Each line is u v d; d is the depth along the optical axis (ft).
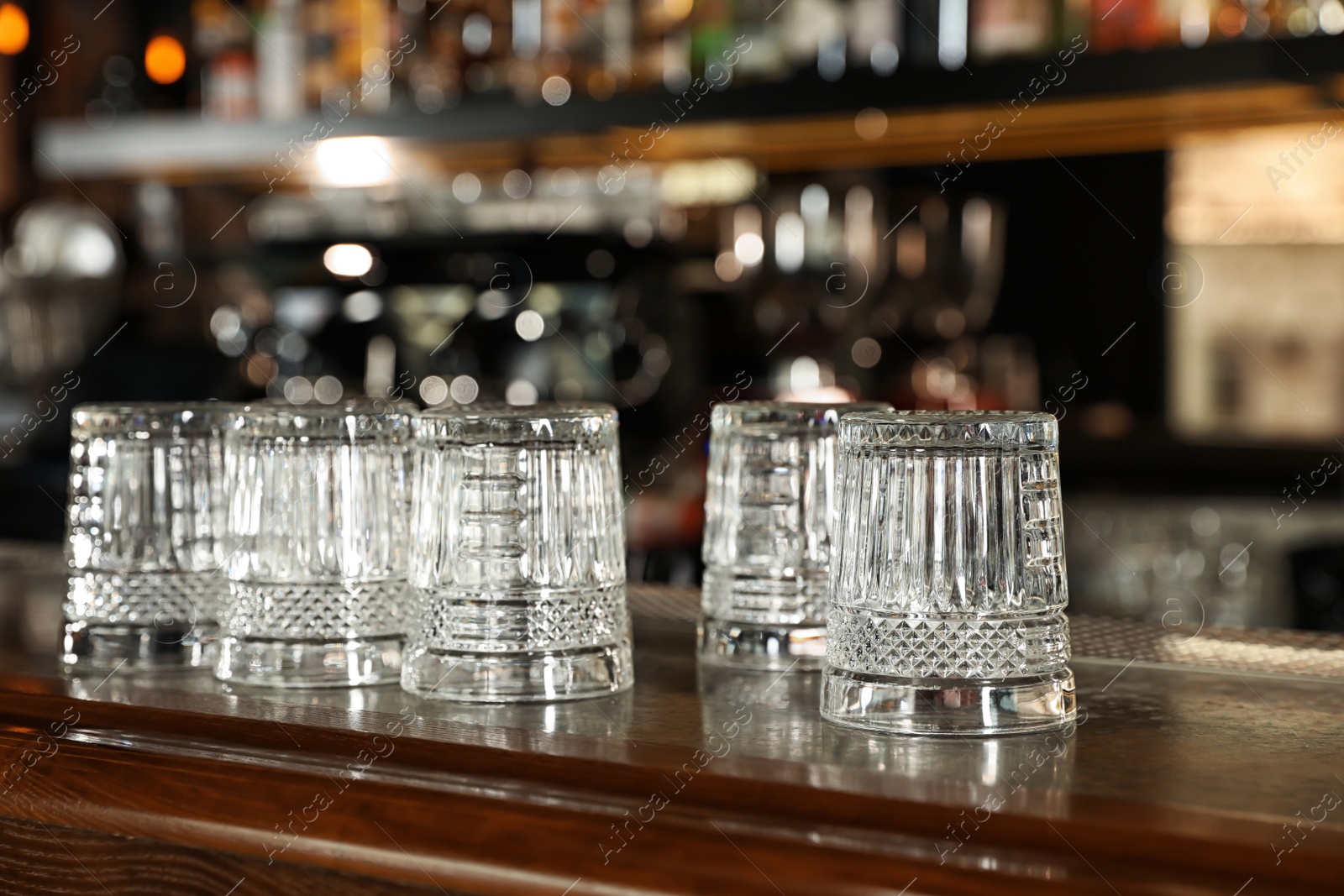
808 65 6.42
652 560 6.96
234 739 2.22
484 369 7.69
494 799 1.94
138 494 2.75
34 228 8.87
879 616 2.16
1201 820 1.65
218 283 8.78
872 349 7.36
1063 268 8.03
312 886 2.00
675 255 7.68
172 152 7.76
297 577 2.56
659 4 6.82
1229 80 5.49
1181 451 7.19
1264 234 7.70
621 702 2.40
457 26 7.23
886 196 7.07
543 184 8.03
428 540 2.45
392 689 2.54
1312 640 2.96
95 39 9.51
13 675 2.64
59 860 2.19
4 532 8.16
